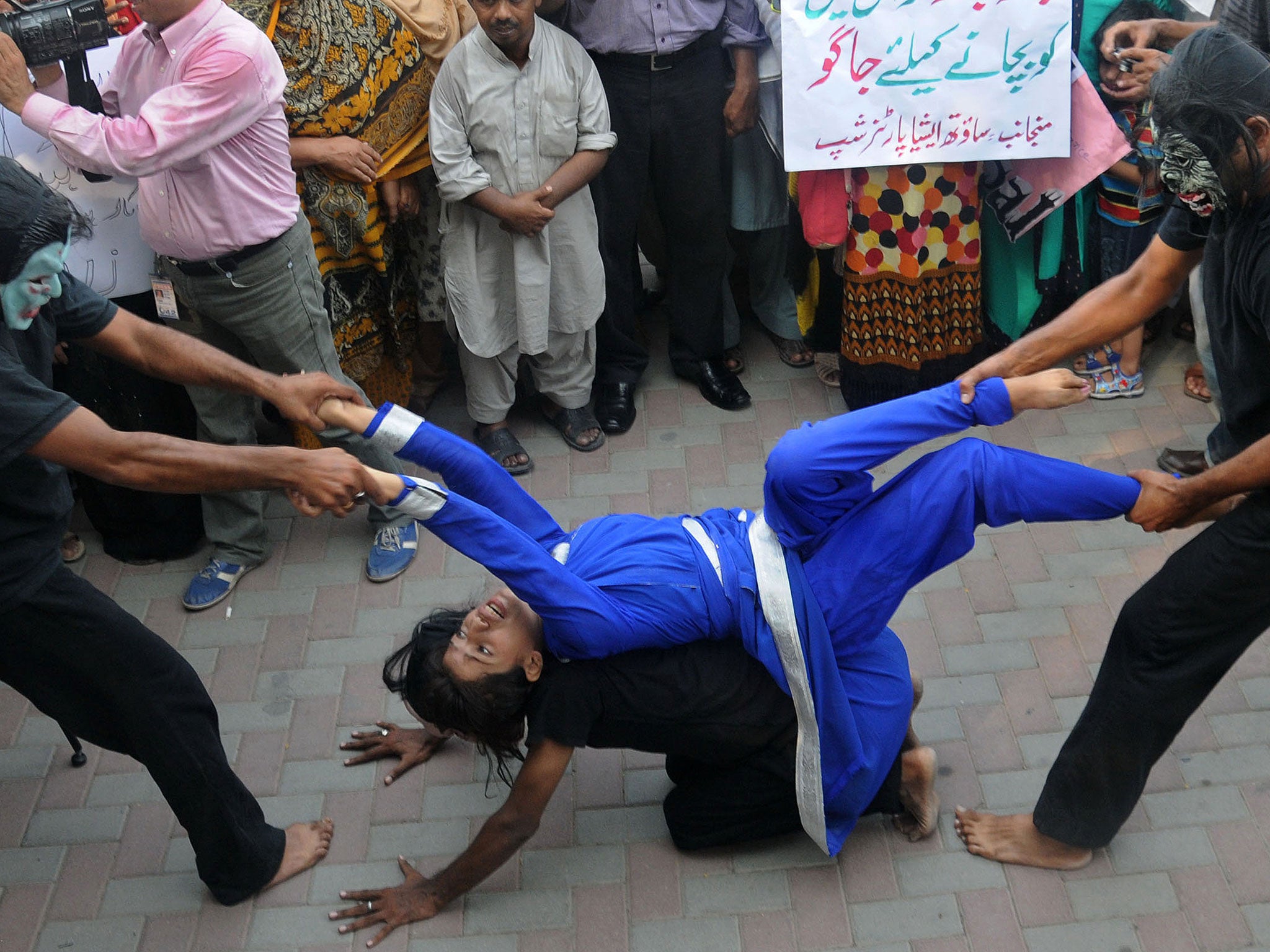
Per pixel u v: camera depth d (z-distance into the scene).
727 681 2.67
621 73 3.94
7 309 2.23
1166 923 2.83
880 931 2.85
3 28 3.16
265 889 3.02
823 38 3.70
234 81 3.10
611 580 2.57
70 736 2.83
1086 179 3.87
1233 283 2.30
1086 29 3.83
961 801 3.13
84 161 3.16
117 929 2.96
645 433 4.42
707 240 4.25
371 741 3.33
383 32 3.72
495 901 2.97
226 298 3.46
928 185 3.90
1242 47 2.12
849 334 4.23
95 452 2.19
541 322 4.00
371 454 3.82
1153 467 4.11
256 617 3.78
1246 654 3.43
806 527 2.56
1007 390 2.44
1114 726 2.66
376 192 3.92
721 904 2.93
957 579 3.75
